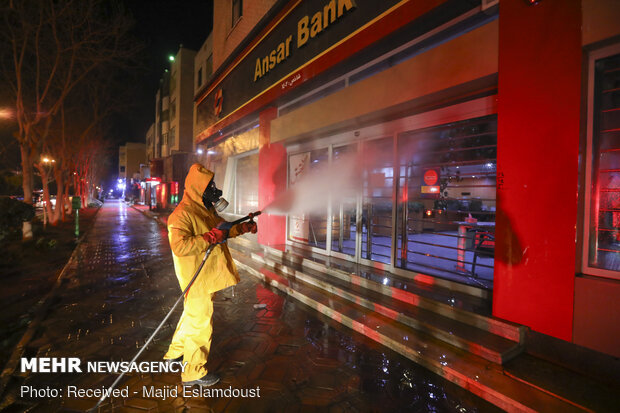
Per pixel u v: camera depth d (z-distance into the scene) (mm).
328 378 2863
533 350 2920
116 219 20250
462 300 3742
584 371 2613
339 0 5402
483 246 5445
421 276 4523
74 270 6867
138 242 10930
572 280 2666
